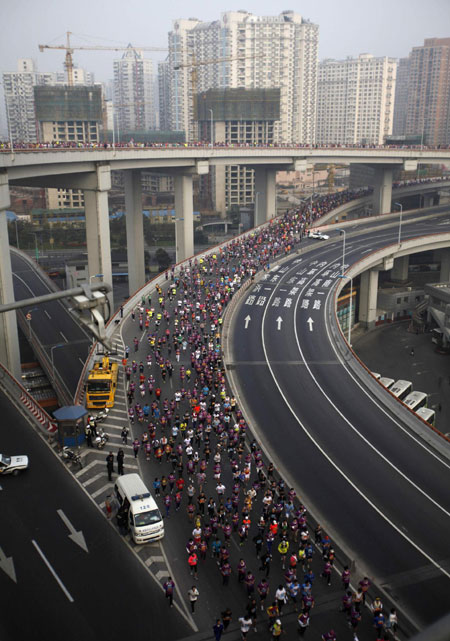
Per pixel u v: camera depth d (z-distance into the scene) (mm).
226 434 59500
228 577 40906
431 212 180500
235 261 124250
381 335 136375
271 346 85000
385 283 157875
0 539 44469
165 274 113438
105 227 120062
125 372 74188
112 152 116000
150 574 41562
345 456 58125
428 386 106875
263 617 38156
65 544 44219
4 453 56031
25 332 118188
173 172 149000
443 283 141125
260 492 51188
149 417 64312
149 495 45625
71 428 55875
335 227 159875
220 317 93625
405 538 46312
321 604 39344
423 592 40719
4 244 86125
